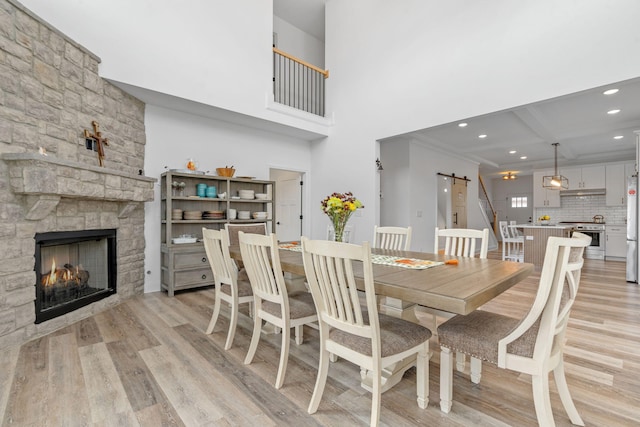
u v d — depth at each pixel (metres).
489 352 1.36
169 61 3.54
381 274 1.61
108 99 3.22
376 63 4.59
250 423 1.45
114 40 3.16
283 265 2.00
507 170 9.33
